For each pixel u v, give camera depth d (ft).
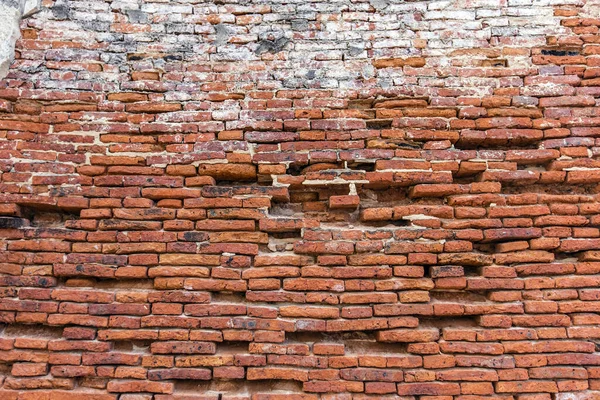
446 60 9.70
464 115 9.37
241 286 8.66
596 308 8.48
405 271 8.72
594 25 9.77
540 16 9.85
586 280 8.61
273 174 9.17
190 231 8.88
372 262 8.76
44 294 8.50
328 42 9.84
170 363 8.33
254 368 8.35
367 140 9.30
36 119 9.25
